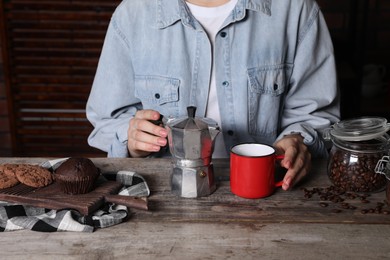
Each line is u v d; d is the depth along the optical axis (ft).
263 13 4.51
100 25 9.28
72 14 9.18
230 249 2.88
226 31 4.50
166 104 4.63
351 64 8.49
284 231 3.08
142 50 4.61
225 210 3.35
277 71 4.62
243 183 3.48
